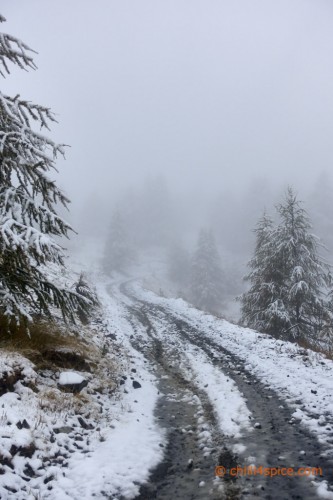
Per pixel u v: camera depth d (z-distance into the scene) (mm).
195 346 13789
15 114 6770
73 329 11164
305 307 18328
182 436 6508
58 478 4648
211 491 4562
